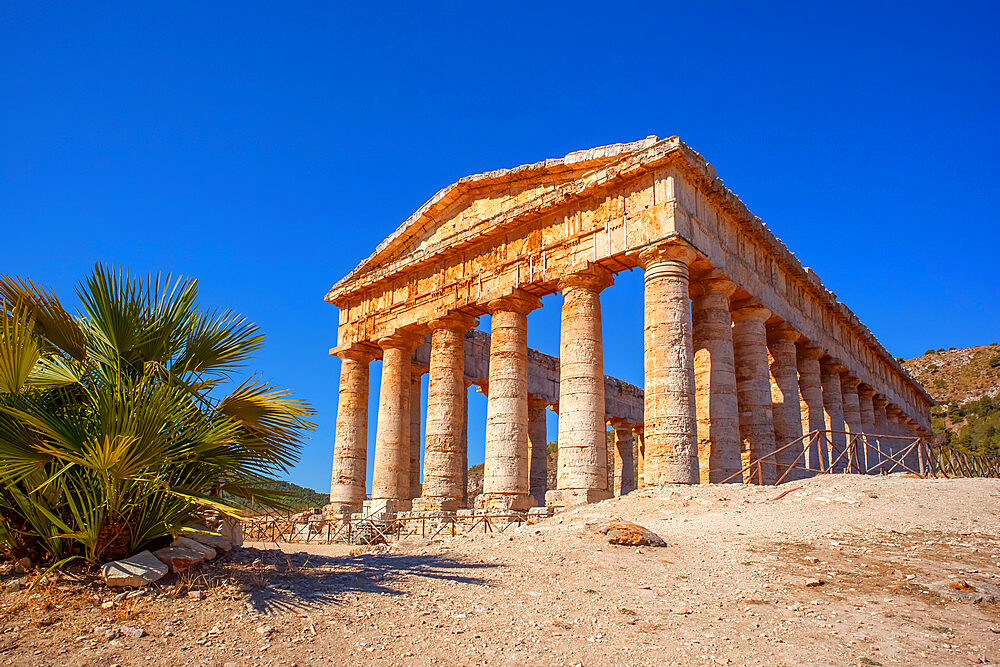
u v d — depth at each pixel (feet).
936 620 32.71
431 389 102.06
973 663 27.89
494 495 87.97
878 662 28.02
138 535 34.71
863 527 49.70
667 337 76.74
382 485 107.65
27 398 33.73
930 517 51.31
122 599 31.14
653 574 40.91
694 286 88.28
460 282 102.06
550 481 261.03
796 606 34.65
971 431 333.01
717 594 37.06
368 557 44.75
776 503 60.64
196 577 33.86
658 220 79.66
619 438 175.11
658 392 75.97
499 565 42.50
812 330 112.78
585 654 28.86
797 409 101.96
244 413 36.60
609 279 88.38
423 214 110.63
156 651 26.81
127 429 31.94
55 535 32.94
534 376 143.02
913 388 181.16
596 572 40.83
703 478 83.10
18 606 29.63
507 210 95.61
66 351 36.86
